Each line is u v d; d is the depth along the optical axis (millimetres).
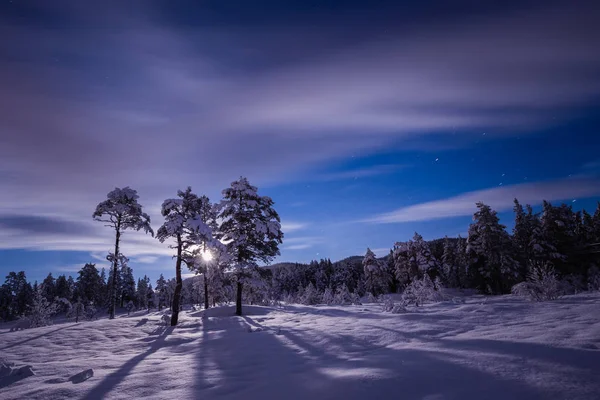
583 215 42875
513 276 33281
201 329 14320
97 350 10609
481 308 10430
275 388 4387
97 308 67875
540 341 4961
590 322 6066
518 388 3299
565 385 3209
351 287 70250
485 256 36219
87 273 68625
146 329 15102
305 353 6672
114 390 5062
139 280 90375
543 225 36219
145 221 25766
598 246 33188
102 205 24406
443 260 51500
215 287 33812
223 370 5836
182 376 5598
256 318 16891
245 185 24125
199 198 20469
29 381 6129
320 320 12438
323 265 85938
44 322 21781
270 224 23516
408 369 4391
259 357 6703
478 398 3189
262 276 23500
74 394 5020
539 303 10562
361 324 9672
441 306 13156
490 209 36219
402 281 51000
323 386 4172
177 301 17500
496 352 4668
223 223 24078
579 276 26703
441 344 5734
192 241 19188
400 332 7582
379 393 3674
